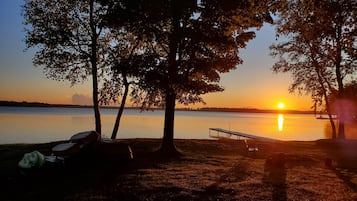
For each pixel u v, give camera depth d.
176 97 18.88
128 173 12.07
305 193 9.63
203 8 16.70
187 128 59.25
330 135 49.69
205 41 16.47
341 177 12.45
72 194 9.22
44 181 10.70
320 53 26.81
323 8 7.60
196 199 8.77
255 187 10.23
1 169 12.13
